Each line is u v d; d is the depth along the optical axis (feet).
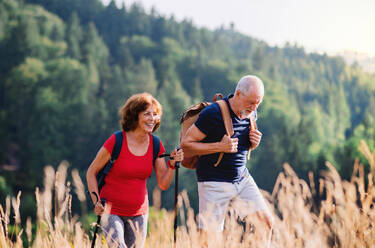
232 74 581.12
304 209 11.62
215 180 17.97
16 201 14.64
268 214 17.71
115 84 429.79
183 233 15.26
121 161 16.29
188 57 595.47
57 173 14.15
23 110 391.24
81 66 428.56
